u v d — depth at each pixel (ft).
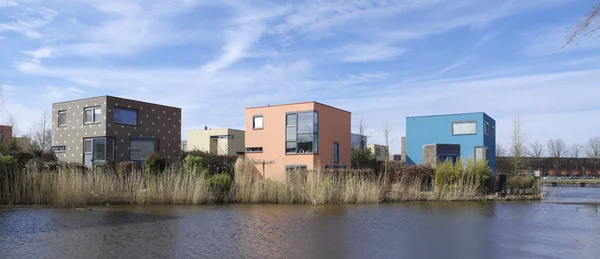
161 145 80.38
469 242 28.04
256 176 69.26
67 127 77.10
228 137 113.60
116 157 72.18
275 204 52.85
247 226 33.91
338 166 95.66
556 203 58.44
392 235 30.48
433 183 66.28
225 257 23.11
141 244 26.17
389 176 65.57
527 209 49.47
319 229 32.83
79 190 47.11
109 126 71.56
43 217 37.35
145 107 77.92
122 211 42.55
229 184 56.95
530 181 75.77
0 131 96.22
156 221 36.04
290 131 90.58
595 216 42.83
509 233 31.78
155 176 54.49
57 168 50.52
